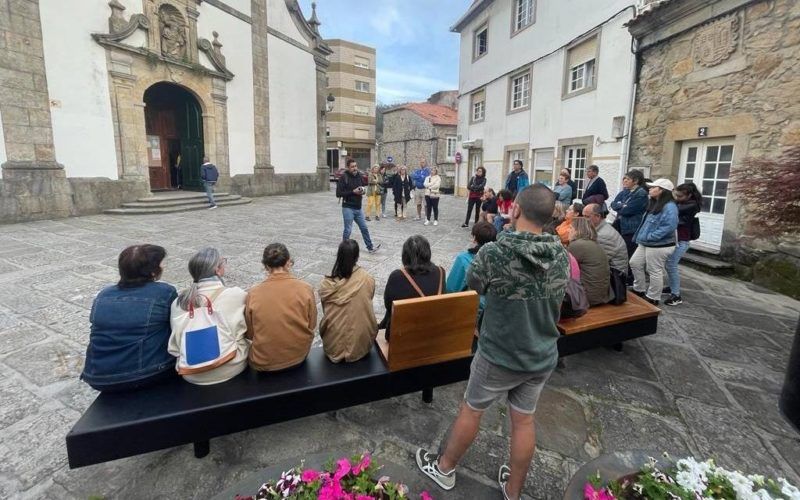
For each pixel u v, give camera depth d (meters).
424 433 2.40
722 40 5.93
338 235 7.98
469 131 16.89
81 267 5.29
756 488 1.47
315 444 2.29
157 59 10.91
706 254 6.36
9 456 2.09
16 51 8.20
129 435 1.86
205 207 11.66
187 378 2.15
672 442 2.35
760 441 2.36
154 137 13.52
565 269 1.70
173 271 5.31
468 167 17.22
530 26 12.02
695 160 6.68
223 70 13.08
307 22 17.33
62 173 9.09
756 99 5.49
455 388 2.90
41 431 2.27
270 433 2.37
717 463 2.19
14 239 6.90
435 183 9.59
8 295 4.26
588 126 9.57
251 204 13.20
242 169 14.55
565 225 4.42
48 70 8.75
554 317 1.72
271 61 15.43
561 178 7.19
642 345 3.54
